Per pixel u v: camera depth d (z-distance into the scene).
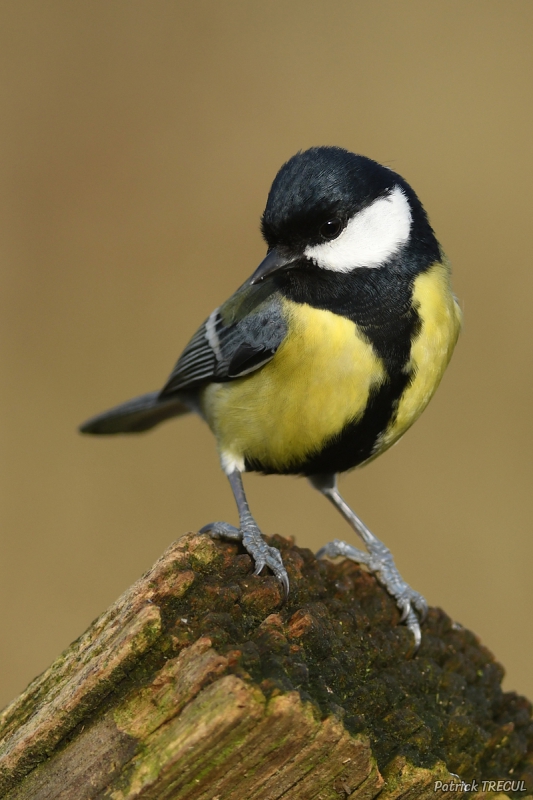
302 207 6.66
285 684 4.09
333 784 4.22
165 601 4.63
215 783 4.07
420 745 4.76
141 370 13.33
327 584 5.89
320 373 6.80
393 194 6.94
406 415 7.07
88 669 4.43
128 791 4.09
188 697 4.10
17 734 4.55
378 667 5.37
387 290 6.80
